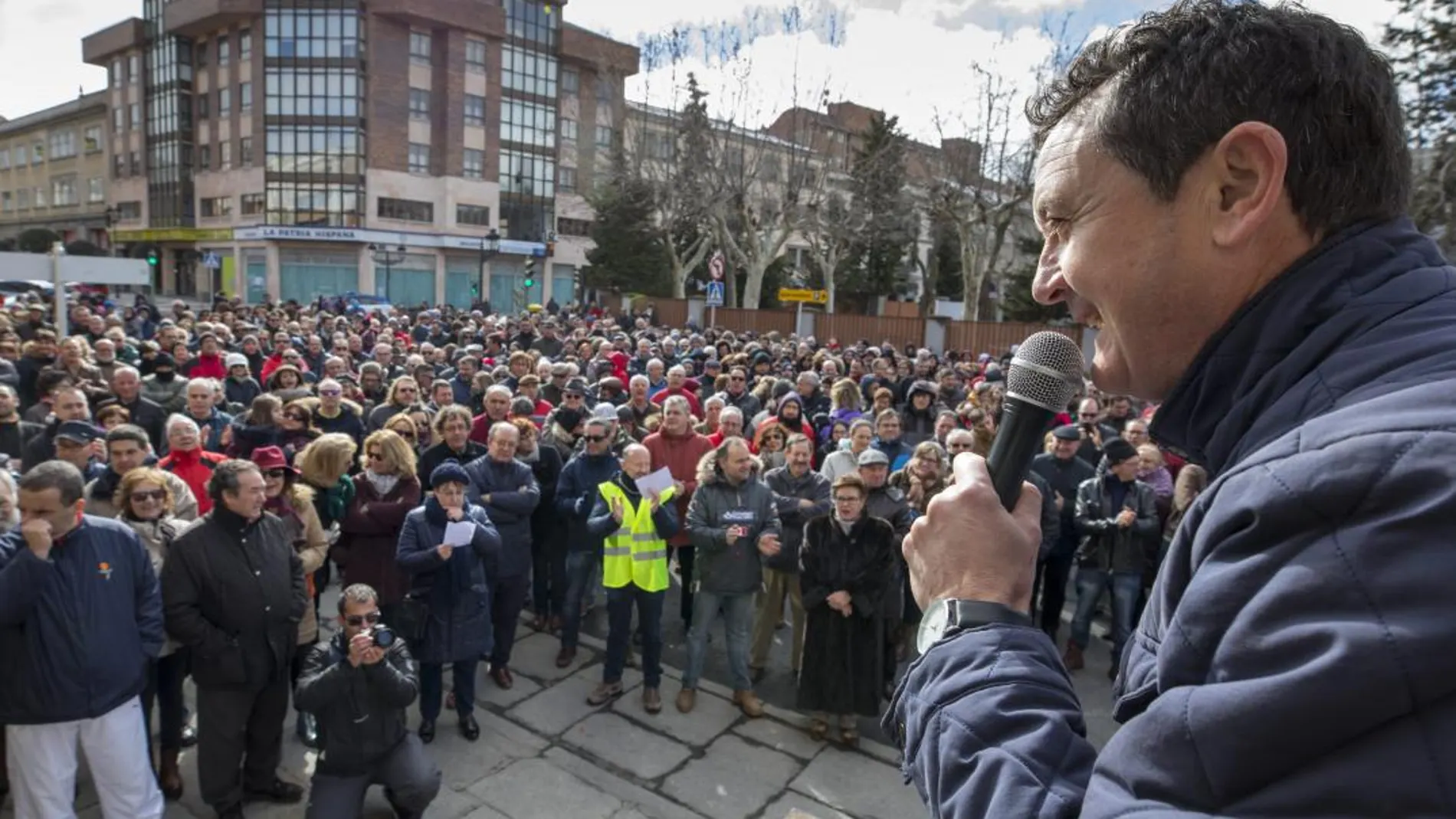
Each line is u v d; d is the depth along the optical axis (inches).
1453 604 14.9
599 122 1621.6
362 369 331.3
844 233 1050.1
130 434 156.7
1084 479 217.2
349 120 1480.1
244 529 137.3
